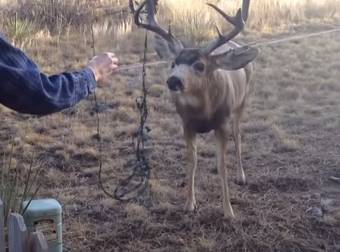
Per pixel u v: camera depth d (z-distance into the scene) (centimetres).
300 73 548
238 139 332
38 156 366
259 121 426
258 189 320
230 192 313
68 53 586
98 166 353
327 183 327
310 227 276
